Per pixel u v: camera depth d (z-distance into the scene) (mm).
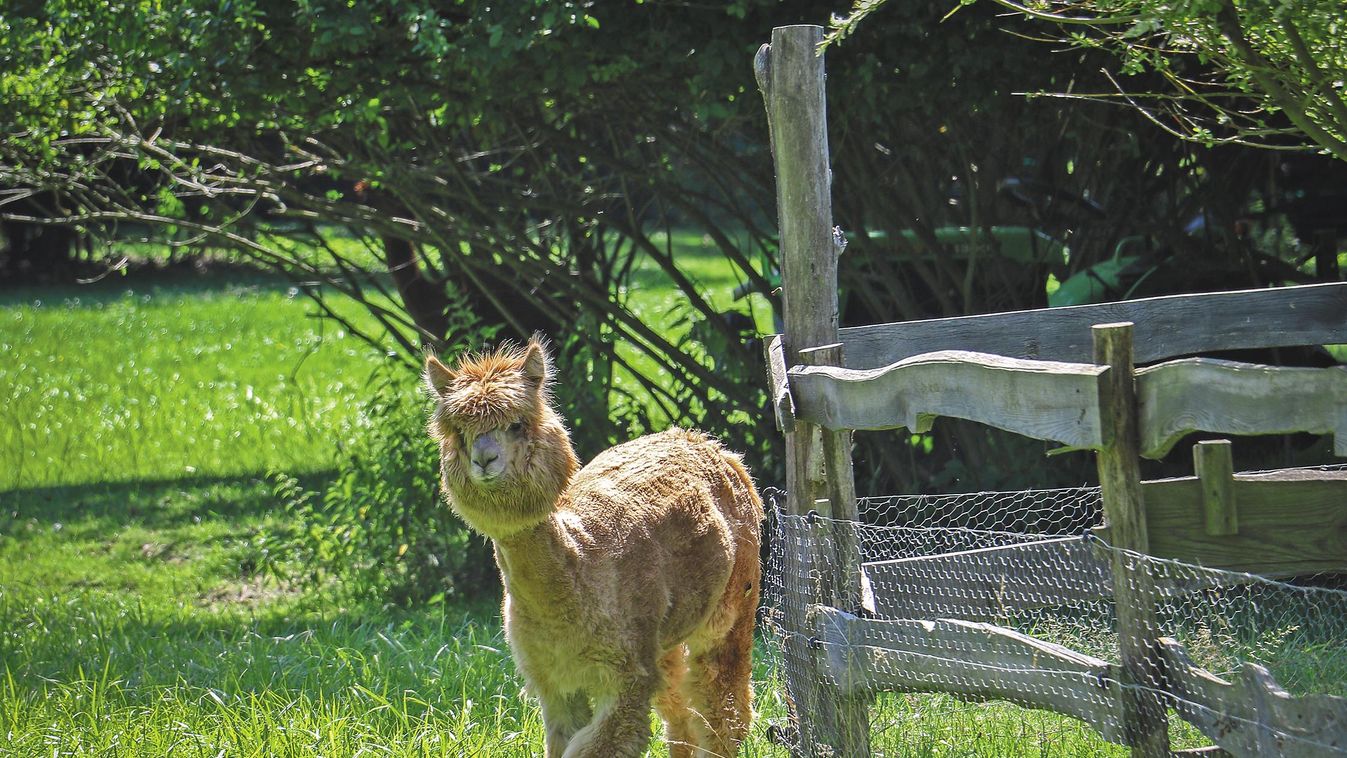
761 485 17281
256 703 11000
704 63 13398
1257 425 5934
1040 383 6840
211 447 28031
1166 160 17109
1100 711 6773
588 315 18047
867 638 8398
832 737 8867
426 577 17469
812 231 9289
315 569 18375
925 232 16656
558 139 17000
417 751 9984
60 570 19609
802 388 9125
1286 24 7930
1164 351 9852
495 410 8250
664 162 18906
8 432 30266
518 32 12969
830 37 9242
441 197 18672
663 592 9281
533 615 8688
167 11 13773
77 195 19531
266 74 13984
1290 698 5934
